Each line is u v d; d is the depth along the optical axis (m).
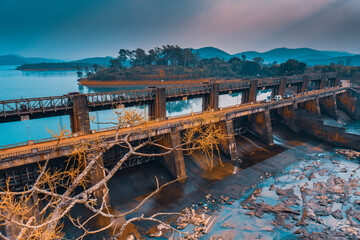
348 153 75.19
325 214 47.69
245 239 42.34
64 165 48.78
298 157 73.94
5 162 39.94
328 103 113.88
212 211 49.66
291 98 97.31
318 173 63.62
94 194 47.56
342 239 41.47
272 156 74.31
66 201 7.44
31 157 42.25
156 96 65.81
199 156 67.81
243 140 81.94
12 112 48.22
